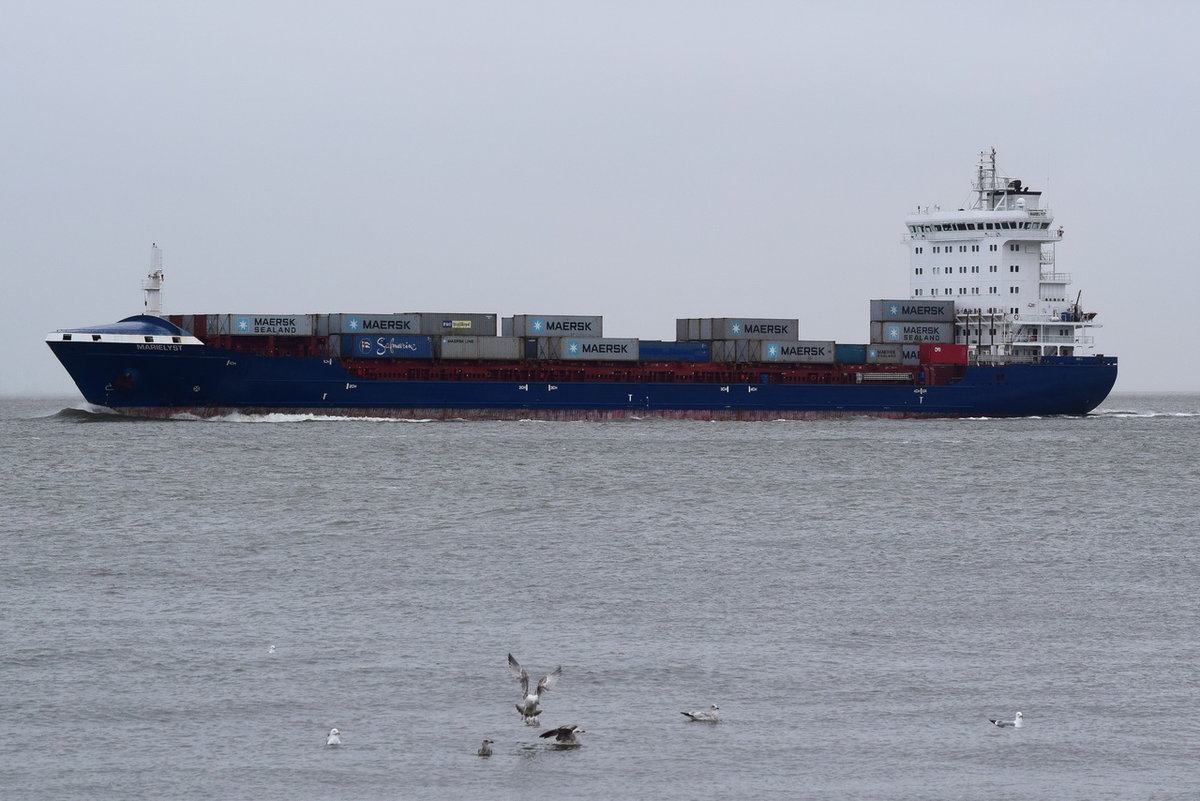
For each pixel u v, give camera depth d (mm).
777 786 40344
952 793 39844
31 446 134875
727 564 72188
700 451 136750
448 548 76688
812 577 68750
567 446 140250
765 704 47344
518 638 55531
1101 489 109250
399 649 53625
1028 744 43531
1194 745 43438
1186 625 58469
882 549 77500
